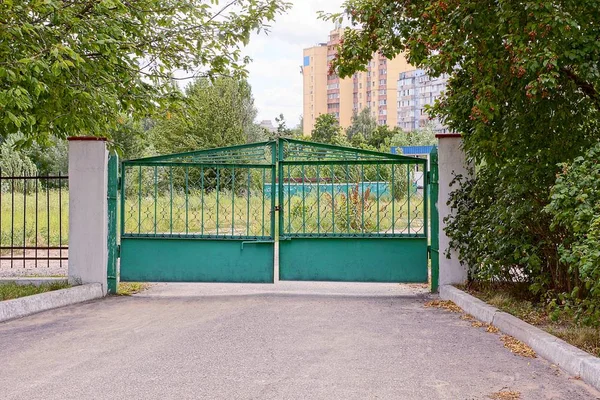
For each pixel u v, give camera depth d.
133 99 9.98
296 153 9.78
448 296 8.87
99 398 4.43
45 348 5.93
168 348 5.90
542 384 4.74
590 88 7.24
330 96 122.06
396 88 115.50
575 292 5.82
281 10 11.04
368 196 12.80
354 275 9.62
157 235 9.70
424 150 53.00
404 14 9.12
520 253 7.70
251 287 10.63
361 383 4.76
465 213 8.78
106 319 7.45
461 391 4.56
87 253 9.39
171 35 10.54
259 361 5.41
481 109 6.97
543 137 7.40
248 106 51.03
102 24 8.95
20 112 8.90
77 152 9.41
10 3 7.79
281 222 9.73
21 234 16.52
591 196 5.63
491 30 7.14
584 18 6.77
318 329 6.80
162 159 9.77
